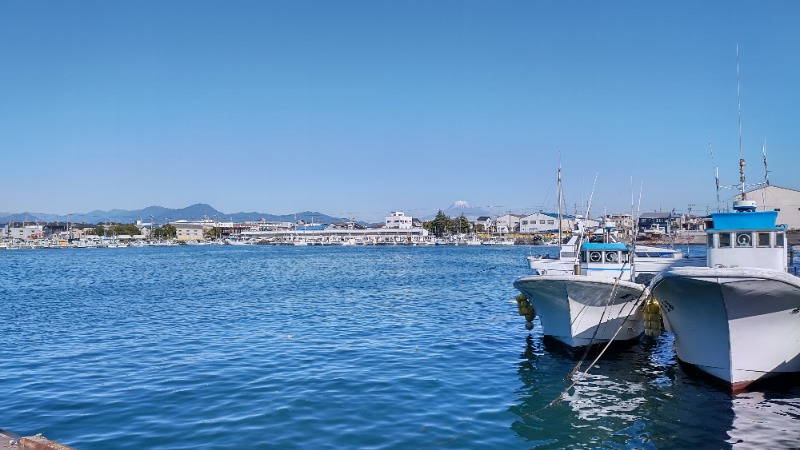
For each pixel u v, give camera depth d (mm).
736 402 22188
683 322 24578
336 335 36156
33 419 19984
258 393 23000
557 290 28250
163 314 46688
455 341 34281
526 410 21422
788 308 21578
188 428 19000
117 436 18344
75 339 35500
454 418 20422
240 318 43906
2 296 63125
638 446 18156
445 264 119688
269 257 161625
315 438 18234
